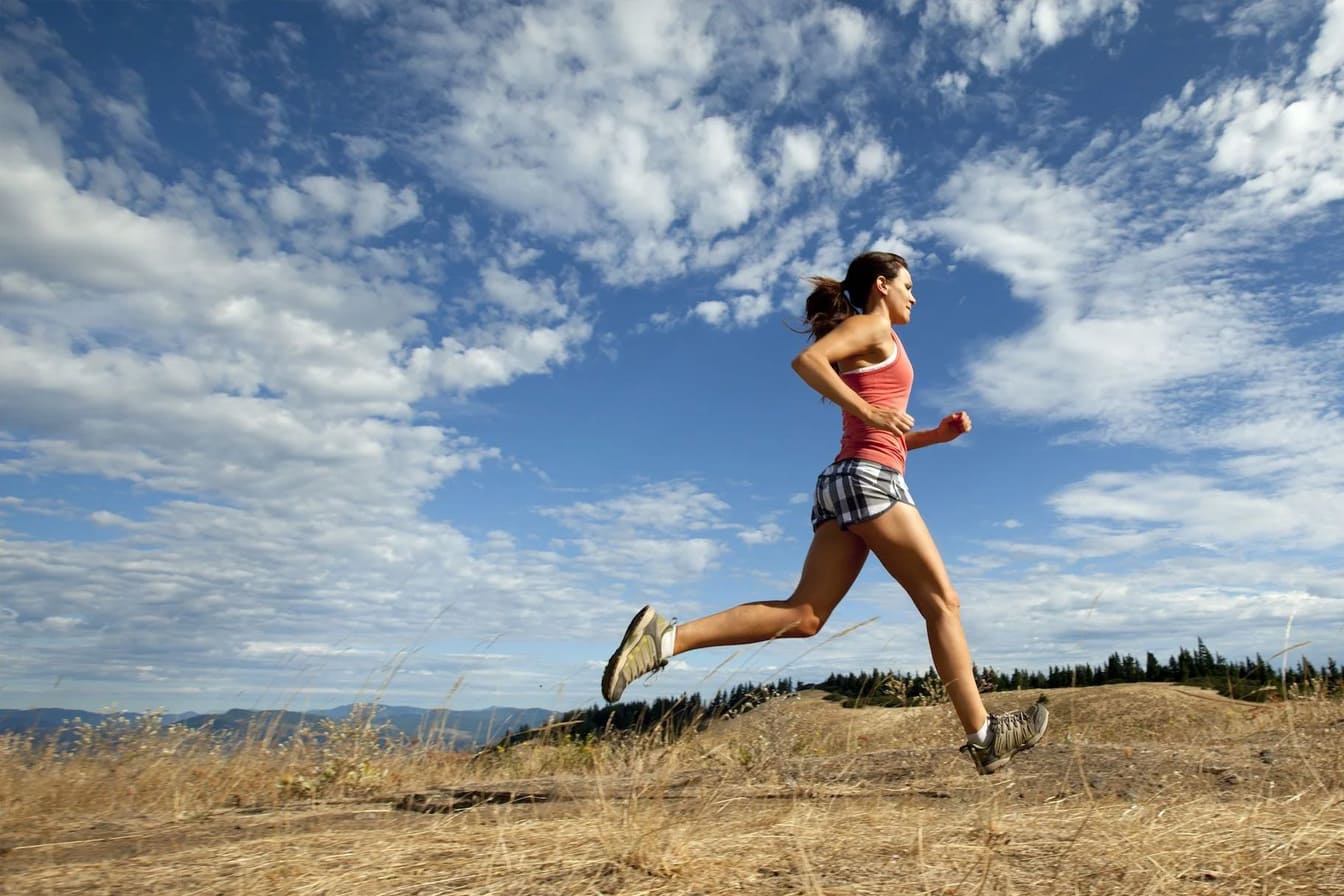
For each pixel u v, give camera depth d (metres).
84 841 3.46
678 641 3.27
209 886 2.54
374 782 5.72
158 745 5.80
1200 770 4.20
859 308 3.73
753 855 2.70
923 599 3.34
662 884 2.39
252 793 5.41
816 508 3.49
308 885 2.49
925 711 6.03
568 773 5.53
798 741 5.01
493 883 2.44
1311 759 4.22
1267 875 2.26
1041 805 3.62
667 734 5.14
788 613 3.36
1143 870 2.35
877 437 3.37
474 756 6.25
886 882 2.34
